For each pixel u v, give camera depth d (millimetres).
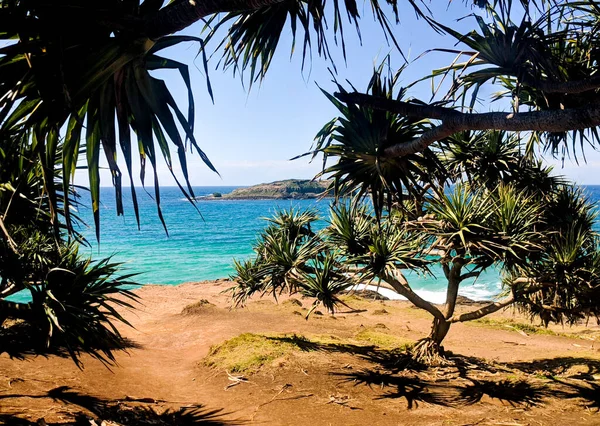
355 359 8031
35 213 3379
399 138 2939
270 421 5363
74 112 1653
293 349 8305
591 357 9039
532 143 4348
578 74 3154
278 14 2693
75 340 4375
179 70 1803
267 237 9000
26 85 1685
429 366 7688
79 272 4191
